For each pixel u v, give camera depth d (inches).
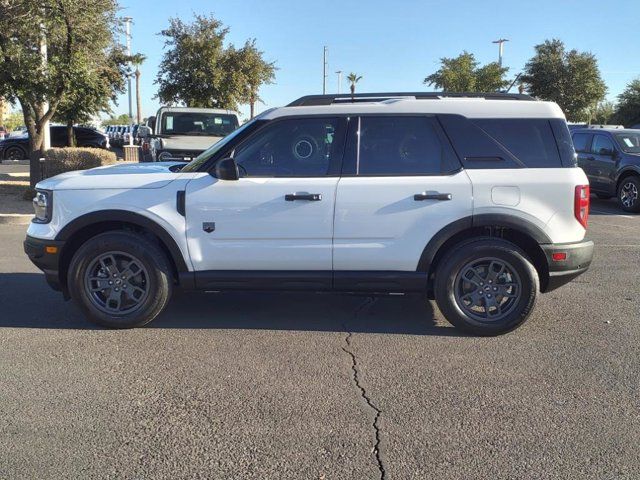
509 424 143.6
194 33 892.0
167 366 177.5
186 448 132.1
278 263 202.1
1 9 457.7
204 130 588.7
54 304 239.5
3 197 548.7
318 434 138.3
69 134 938.1
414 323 219.8
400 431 139.9
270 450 131.4
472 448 132.7
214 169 203.5
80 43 509.4
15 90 498.6
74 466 124.9
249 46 909.2
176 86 890.1
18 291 258.4
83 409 150.1
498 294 202.2
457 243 201.8
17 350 189.5
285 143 203.9
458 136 200.5
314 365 178.7
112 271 205.3
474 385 165.3
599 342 200.4
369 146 202.1
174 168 233.5
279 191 198.7
